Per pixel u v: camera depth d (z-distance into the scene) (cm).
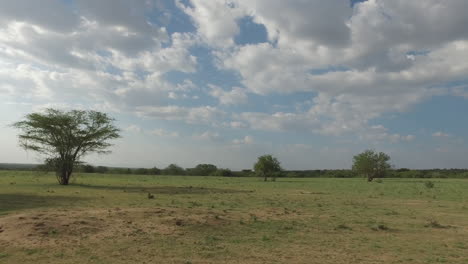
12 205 1989
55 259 904
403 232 1391
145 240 1126
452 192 3916
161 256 948
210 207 2105
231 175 11319
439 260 959
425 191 4100
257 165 7425
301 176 12225
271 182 6738
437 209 2228
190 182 5984
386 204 2545
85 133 4044
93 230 1223
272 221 1596
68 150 4075
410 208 2284
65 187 3681
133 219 1441
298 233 1327
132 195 2905
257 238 1216
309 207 2272
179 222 1388
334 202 2661
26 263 867
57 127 3928
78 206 1998
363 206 2383
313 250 1054
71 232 1176
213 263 889
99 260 900
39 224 1223
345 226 1487
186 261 902
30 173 7825
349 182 7031
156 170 11225
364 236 1291
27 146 3878
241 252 1009
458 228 1501
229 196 3053
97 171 10425
